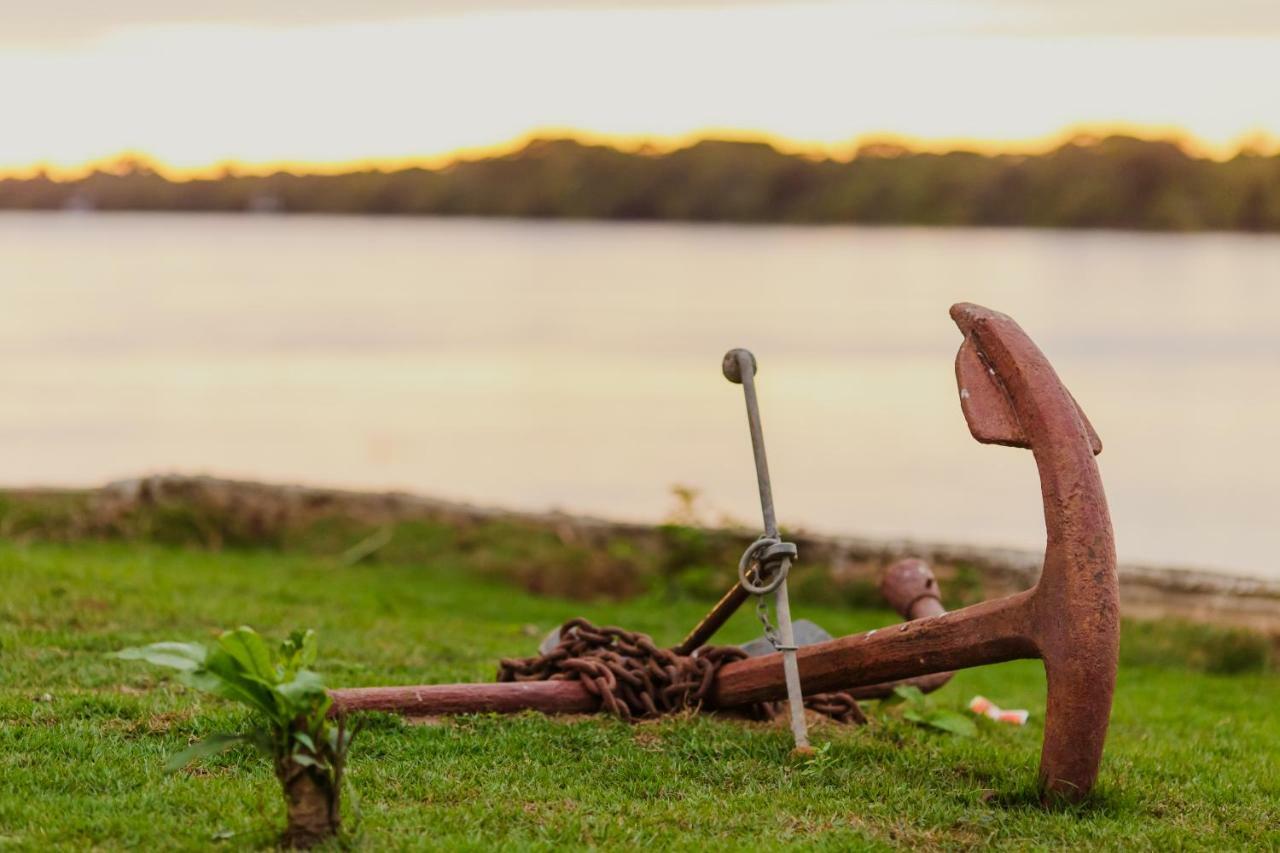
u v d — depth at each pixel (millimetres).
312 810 4211
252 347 64625
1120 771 6137
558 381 53375
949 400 49000
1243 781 6172
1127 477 32656
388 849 4246
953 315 5336
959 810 5129
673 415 44281
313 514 15867
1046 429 4965
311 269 148125
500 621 12164
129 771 5113
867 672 5605
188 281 121688
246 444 36250
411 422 41375
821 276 138875
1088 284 123625
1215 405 47219
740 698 6160
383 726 5848
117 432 37719
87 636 7895
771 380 54594
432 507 16344
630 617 12883
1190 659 12180
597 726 5996
